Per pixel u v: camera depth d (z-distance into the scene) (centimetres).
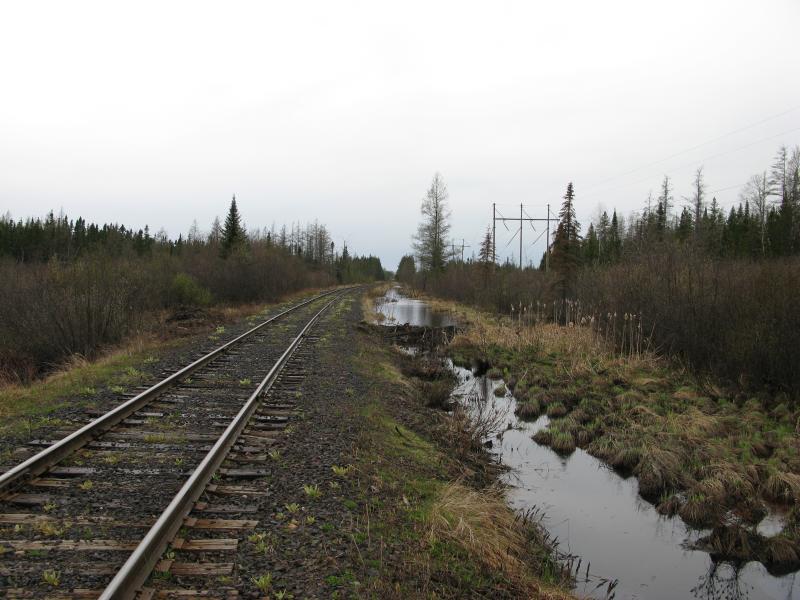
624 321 1792
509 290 3650
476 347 2084
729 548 636
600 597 532
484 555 513
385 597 390
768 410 1125
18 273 1471
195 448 642
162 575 374
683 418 1079
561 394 1342
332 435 745
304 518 490
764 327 1262
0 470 539
